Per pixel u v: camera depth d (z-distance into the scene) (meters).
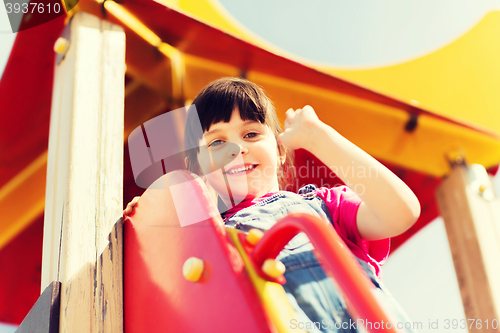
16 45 1.30
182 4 1.62
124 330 0.73
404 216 0.73
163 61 1.40
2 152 1.56
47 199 0.86
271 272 0.55
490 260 1.51
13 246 1.76
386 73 1.91
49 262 0.78
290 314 0.53
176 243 0.68
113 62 0.98
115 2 1.12
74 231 0.76
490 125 1.85
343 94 1.55
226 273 0.57
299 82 1.51
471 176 1.63
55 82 1.00
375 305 0.40
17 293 1.88
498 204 1.62
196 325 0.58
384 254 0.92
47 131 1.55
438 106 1.87
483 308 1.47
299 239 0.77
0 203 1.64
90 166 0.83
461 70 1.95
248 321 0.51
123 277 0.78
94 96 0.91
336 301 0.68
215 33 1.32
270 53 1.41
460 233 1.61
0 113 1.48
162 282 0.68
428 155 1.65
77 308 0.70
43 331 0.67
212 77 1.47
